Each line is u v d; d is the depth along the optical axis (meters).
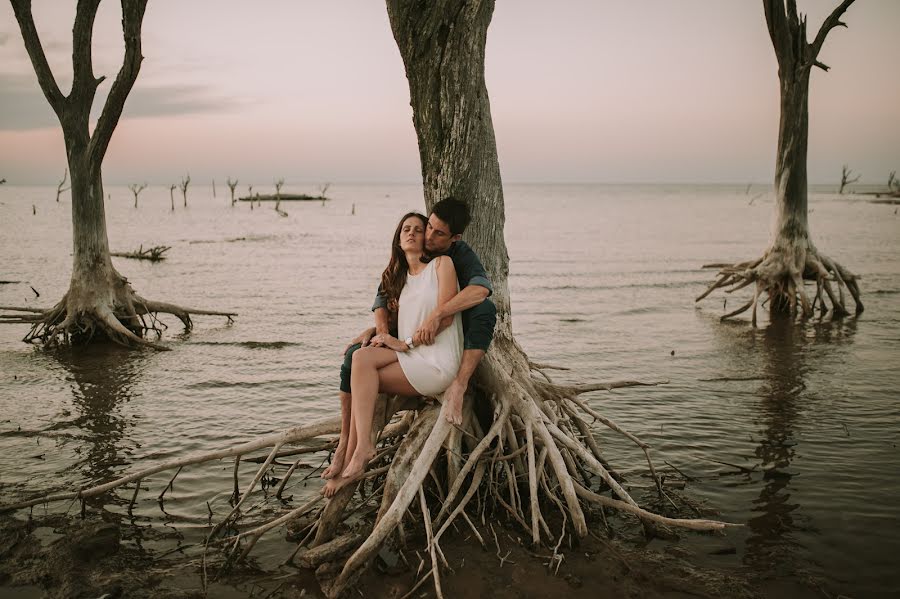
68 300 11.64
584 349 11.41
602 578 3.87
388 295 4.38
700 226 51.19
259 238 41.41
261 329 13.44
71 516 4.77
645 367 10.01
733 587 3.80
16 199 108.62
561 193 184.12
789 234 14.80
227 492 5.29
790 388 8.56
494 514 4.64
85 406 7.81
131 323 12.09
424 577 3.67
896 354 10.65
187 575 3.98
